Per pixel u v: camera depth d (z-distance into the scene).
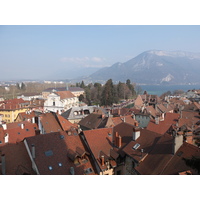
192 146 26.72
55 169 32.50
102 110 88.88
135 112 85.88
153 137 34.00
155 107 95.88
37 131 44.06
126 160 35.56
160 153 29.86
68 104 135.38
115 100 171.62
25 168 32.75
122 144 38.34
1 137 46.94
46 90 186.75
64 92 138.88
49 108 125.81
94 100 189.25
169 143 29.77
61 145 36.47
